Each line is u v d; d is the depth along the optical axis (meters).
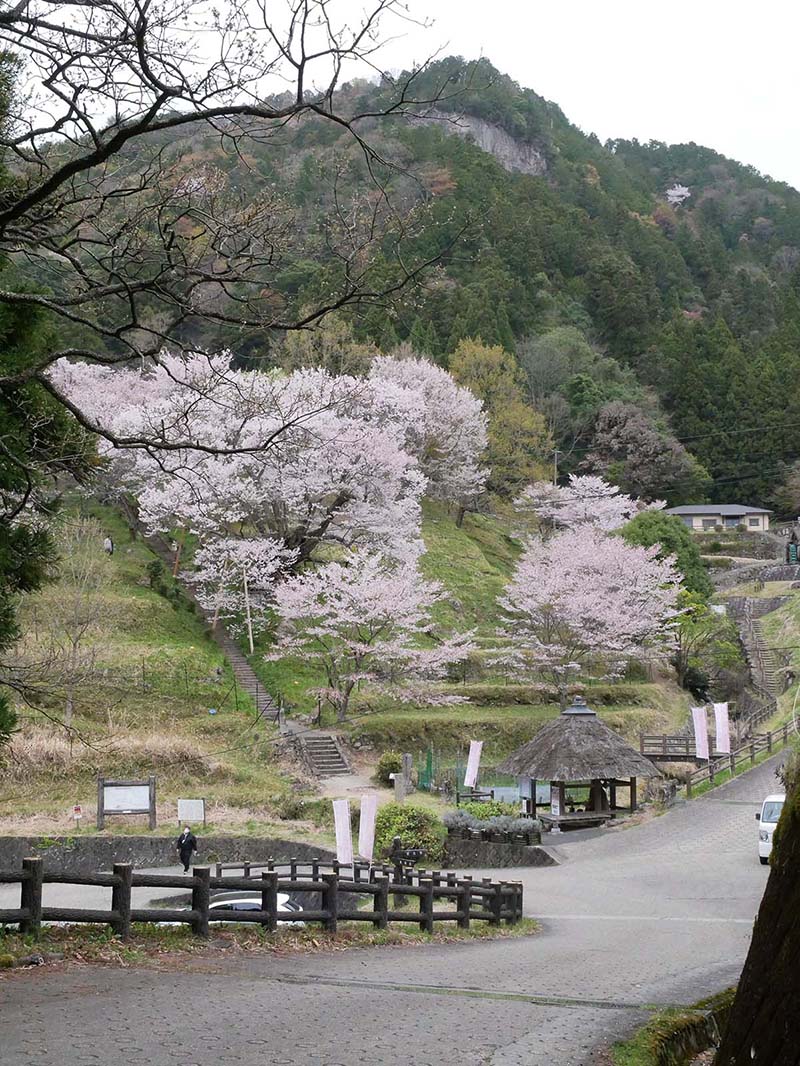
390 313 10.16
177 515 42.25
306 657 37.84
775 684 49.66
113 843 25.22
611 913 18.03
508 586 43.56
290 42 8.38
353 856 24.02
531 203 104.19
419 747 36.75
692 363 89.12
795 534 78.12
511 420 68.69
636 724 39.94
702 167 176.62
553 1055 6.72
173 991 7.91
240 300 9.85
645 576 44.09
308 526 42.78
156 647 37.00
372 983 9.09
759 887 20.64
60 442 12.23
